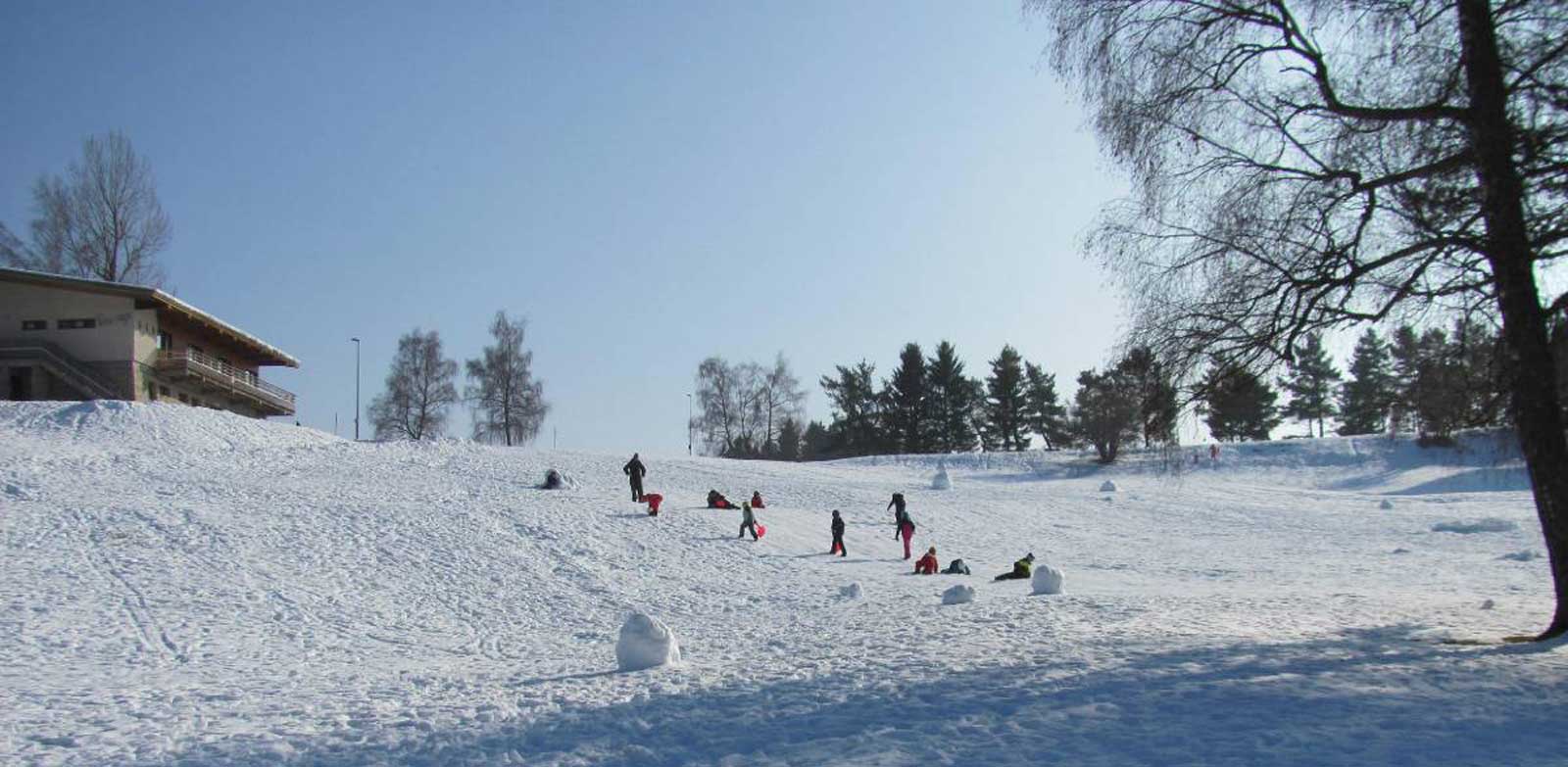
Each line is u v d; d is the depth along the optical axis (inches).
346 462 1753.2
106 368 2181.3
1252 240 540.7
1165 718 367.6
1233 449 2994.6
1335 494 2119.8
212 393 2581.2
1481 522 1507.1
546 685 533.6
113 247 2829.7
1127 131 561.9
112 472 1449.3
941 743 346.0
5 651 701.3
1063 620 680.4
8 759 380.5
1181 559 1285.7
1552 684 405.1
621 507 1465.3
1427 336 534.0
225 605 880.9
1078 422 3043.8
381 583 1008.2
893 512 1678.2
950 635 636.7
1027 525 1620.3
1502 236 475.2
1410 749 316.2
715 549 1256.2
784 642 678.5
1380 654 486.9
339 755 377.1
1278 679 428.1
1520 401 507.2
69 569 951.6
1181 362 554.6
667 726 404.2
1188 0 554.3
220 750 387.9
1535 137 459.8
